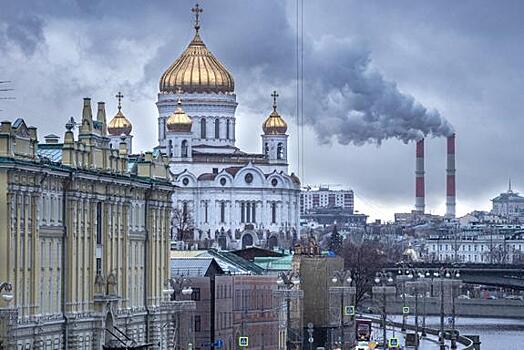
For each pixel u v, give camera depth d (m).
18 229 172.38
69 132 188.62
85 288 190.62
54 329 181.62
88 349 190.62
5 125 171.00
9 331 165.25
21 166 172.00
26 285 174.38
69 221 186.50
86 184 191.12
